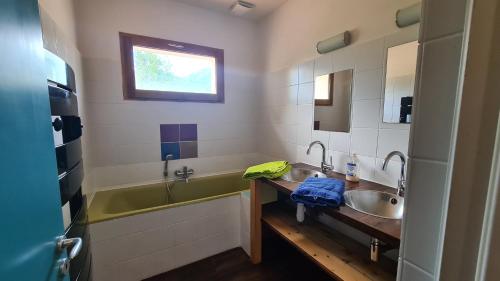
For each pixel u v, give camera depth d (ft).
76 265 3.21
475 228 0.90
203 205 6.40
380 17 4.78
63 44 5.00
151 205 7.67
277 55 8.01
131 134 7.41
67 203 3.20
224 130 8.94
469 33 0.86
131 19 7.00
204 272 5.95
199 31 8.02
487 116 0.85
